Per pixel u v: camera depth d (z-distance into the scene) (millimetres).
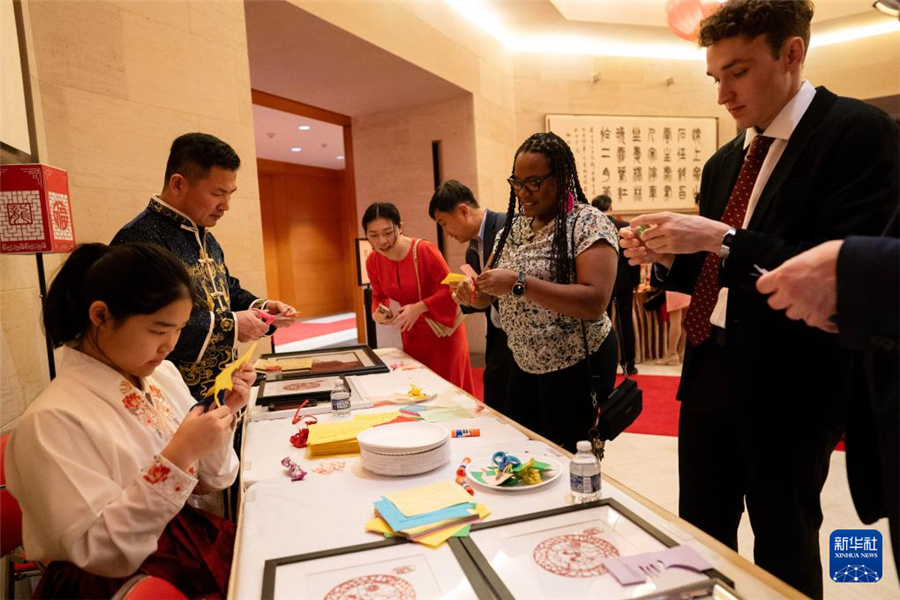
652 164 6531
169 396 1211
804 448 1165
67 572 917
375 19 4066
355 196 6043
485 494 1051
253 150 3322
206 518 1113
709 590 729
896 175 1048
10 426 1668
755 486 1222
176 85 2830
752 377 1194
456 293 1807
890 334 589
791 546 1184
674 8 4164
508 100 5973
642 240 1204
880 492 813
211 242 1830
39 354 1914
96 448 907
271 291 10562
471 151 5375
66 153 2332
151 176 2703
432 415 1572
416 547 860
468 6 5168
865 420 808
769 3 1088
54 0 2281
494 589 732
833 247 648
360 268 4535
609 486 1066
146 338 951
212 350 1614
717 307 1311
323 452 1327
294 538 925
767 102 1160
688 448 1405
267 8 3438
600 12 5641
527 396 1713
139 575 837
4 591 1511
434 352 2615
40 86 2227
